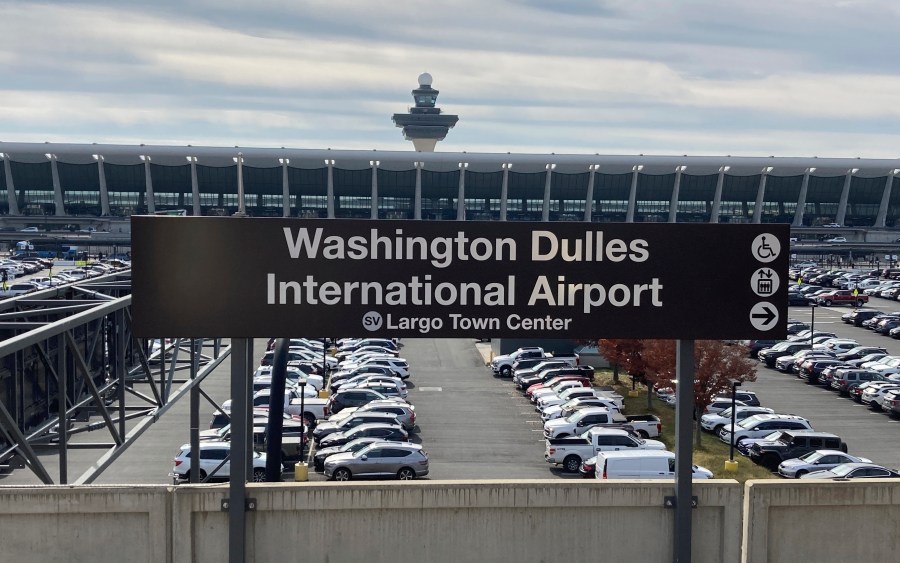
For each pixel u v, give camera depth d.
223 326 12.15
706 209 143.00
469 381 54.56
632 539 12.53
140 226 12.03
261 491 12.19
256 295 12.18
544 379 50.56
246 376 12.29
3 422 15.84
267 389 44.28
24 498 12.07
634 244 12.47
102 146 134.38
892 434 41.16
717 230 12.51
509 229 12.38
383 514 12.29
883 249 137.25
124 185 139.25
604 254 12.46
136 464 34.62
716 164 135.62
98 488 12.12
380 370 51.53
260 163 133.62
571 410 41.25
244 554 12.12
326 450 34.47
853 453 37.59
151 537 12.16
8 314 21.22
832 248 136.50
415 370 58.47
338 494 12.22
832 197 144.00
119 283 28.81
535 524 12.42
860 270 121.19
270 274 12.19
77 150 134.50
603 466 30.53
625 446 34.69
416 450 33.03
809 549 12.72
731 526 12.65
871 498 12.71
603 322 12.52
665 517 12.58
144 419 23.34
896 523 12.80
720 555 12.70
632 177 136.88
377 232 12.26
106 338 28.94
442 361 62.09
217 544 12.23
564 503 12.39
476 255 12.37
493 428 41.81
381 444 33.12
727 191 140.38
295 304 12.23
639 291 12.51
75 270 96.25
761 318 12.57
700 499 12.59
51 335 17.16
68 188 141.12
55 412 24.58
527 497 12.38
